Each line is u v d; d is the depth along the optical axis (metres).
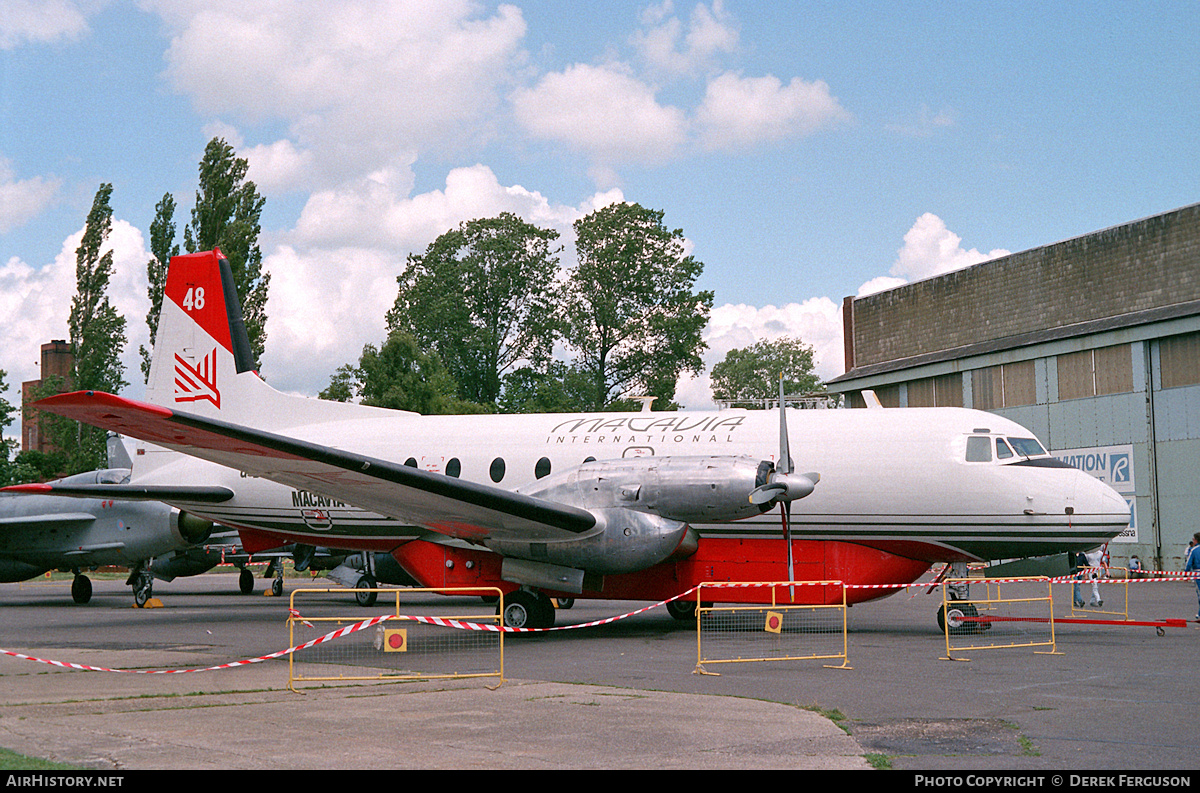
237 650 12.63
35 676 10.15
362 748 6.39
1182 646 12.67
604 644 13.02
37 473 49.25
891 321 40.31
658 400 54.81
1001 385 33.97
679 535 13.38
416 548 16.23
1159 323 28.56
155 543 21.00
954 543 14.42
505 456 16.45
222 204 39.84
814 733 6.91
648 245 55.09
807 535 14.81
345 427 18.12
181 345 19.25
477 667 10.66
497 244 55.12
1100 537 14.08
